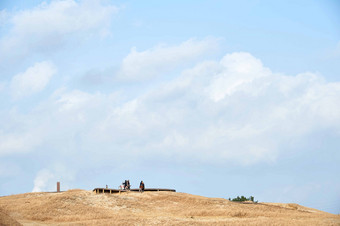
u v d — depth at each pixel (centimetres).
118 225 4984
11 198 7925
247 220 5453
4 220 4488
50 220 5525
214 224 5069
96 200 6894
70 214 5912
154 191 8819
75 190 8712
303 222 5219
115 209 6481
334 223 5197
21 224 4694
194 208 6812
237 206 7181
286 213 6594
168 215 6194
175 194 8050
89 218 5653
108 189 8094
